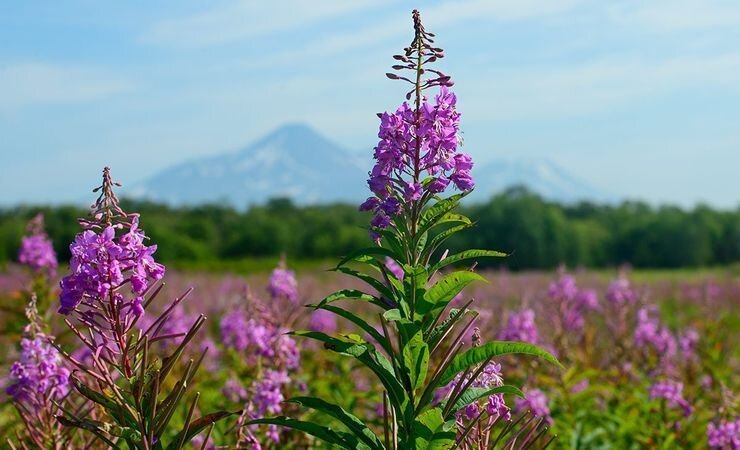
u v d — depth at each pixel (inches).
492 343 42.4
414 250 44.4
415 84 44.9
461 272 42.4
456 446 43.3
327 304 44.4
